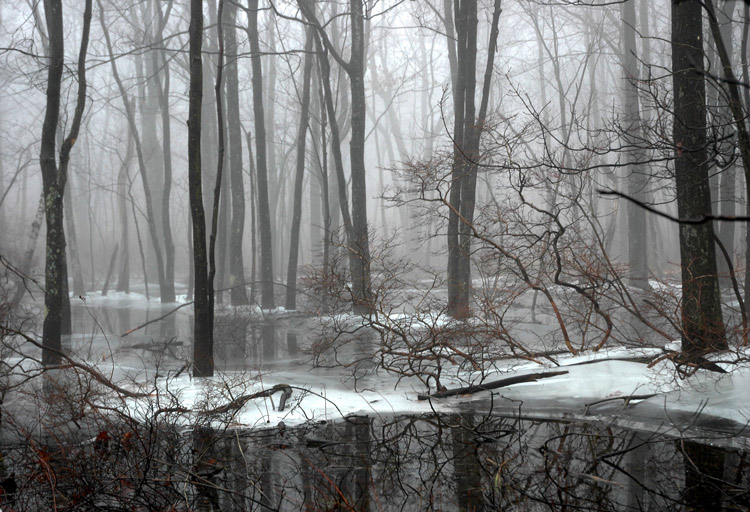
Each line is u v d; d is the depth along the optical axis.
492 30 17.48
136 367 11.78
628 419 7.66
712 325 8.98
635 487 5.77
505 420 8.05
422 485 5.98
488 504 5.50
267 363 12.79
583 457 6.59
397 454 6.90
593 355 10.64
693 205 9.19
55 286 12.38
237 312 22.00
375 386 10.17
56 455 6.62
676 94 9.13
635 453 6.62
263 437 7.61
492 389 9.49
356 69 20.95
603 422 7.65
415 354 9.96
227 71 26.70
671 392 8.20
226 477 6.34
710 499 5.45
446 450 7.02
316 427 8.01
